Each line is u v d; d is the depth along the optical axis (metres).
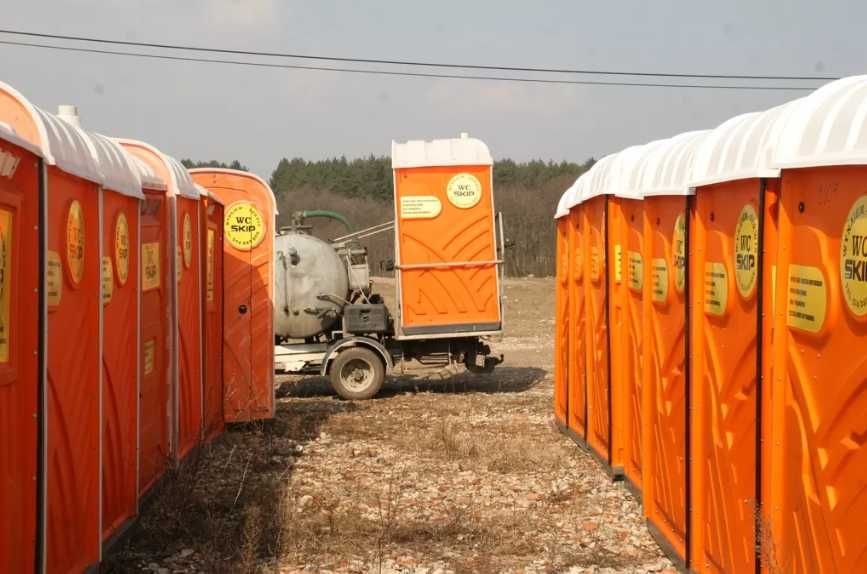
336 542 7.17
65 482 5.32
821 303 4.09
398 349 16.00
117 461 6.65
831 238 4.01
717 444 5.57
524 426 12.23
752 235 4.88
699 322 5.91
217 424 11.38
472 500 8.38
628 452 8.48
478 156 15.59
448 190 15.55
